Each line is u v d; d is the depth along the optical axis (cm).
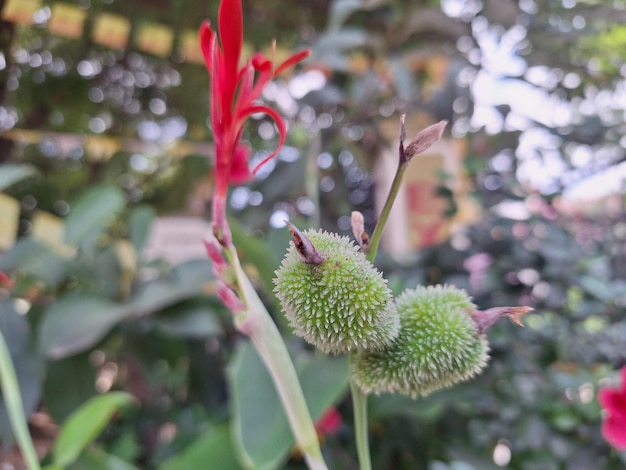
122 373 42
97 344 34
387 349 10
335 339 9
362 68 46
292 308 9
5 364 18
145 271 39
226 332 40
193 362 38
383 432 34
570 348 30
